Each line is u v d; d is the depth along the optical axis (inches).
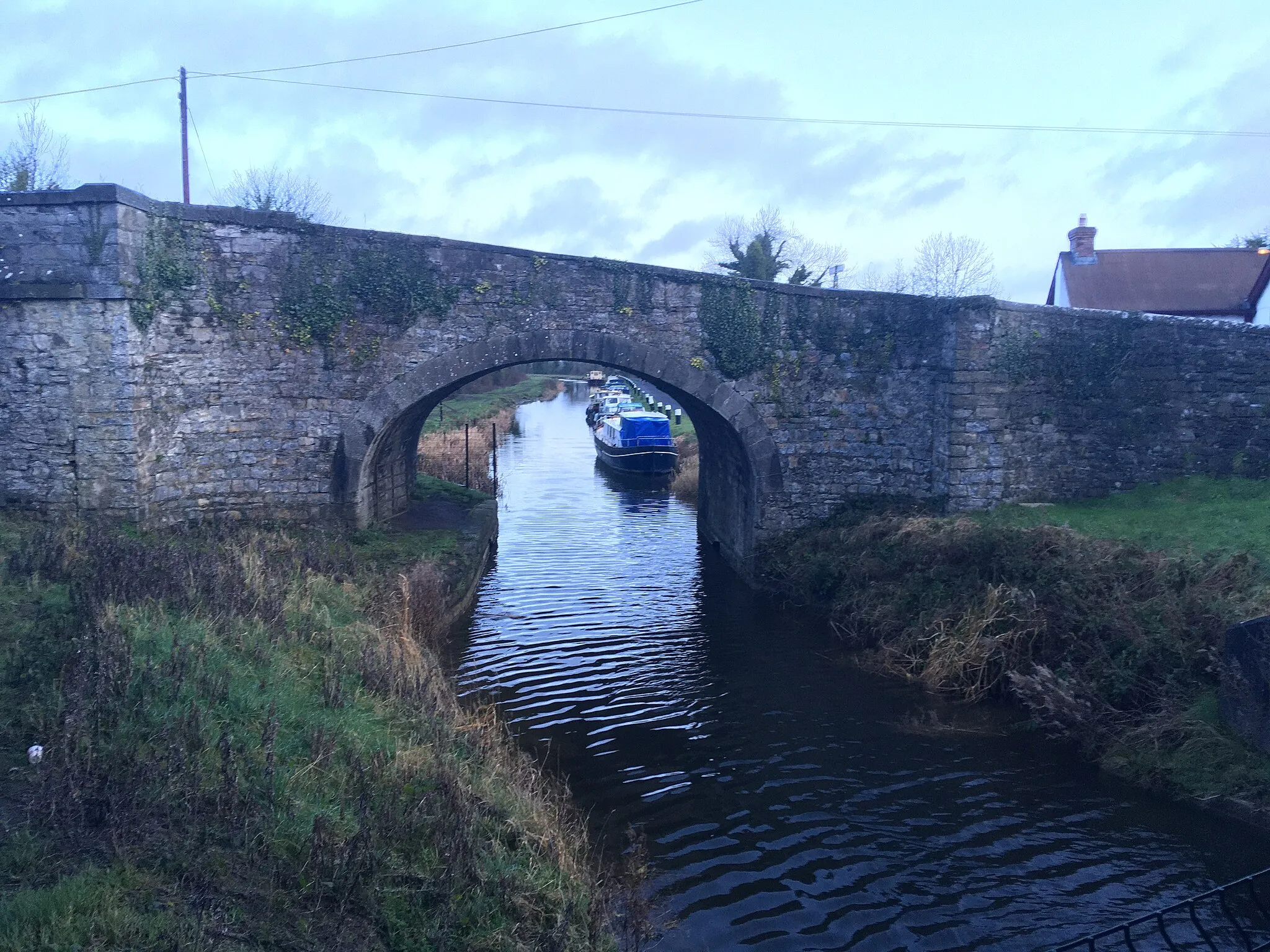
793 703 428.5
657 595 624.7
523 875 230.2
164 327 510.9
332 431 552.7
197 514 530.9
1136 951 247.0
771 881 283.9
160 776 211.6
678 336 581.3
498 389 2721.5
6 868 174.2
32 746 221.1
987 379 569.0
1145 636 384.5
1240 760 323.6
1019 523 528.4
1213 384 589.0
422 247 550.3
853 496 609.6
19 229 470.9
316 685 300.7
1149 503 561.9
